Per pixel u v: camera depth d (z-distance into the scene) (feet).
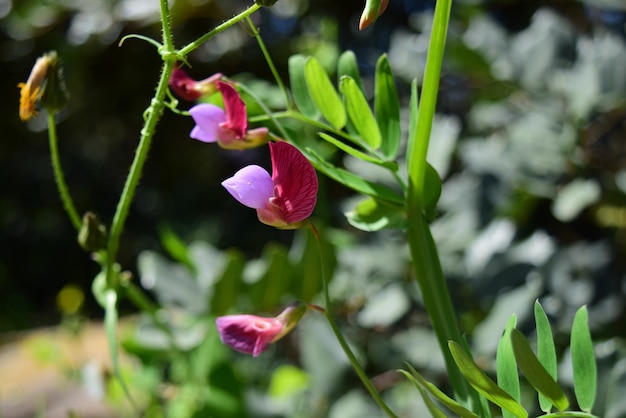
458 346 0.93
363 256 1.55
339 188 2.04
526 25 1.84
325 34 2.28
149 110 1.05
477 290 1.44
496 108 1.66
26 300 5.53
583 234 1.62
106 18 2.39
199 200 4.19
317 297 1.59
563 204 1.45
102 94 3.01
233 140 1.08
